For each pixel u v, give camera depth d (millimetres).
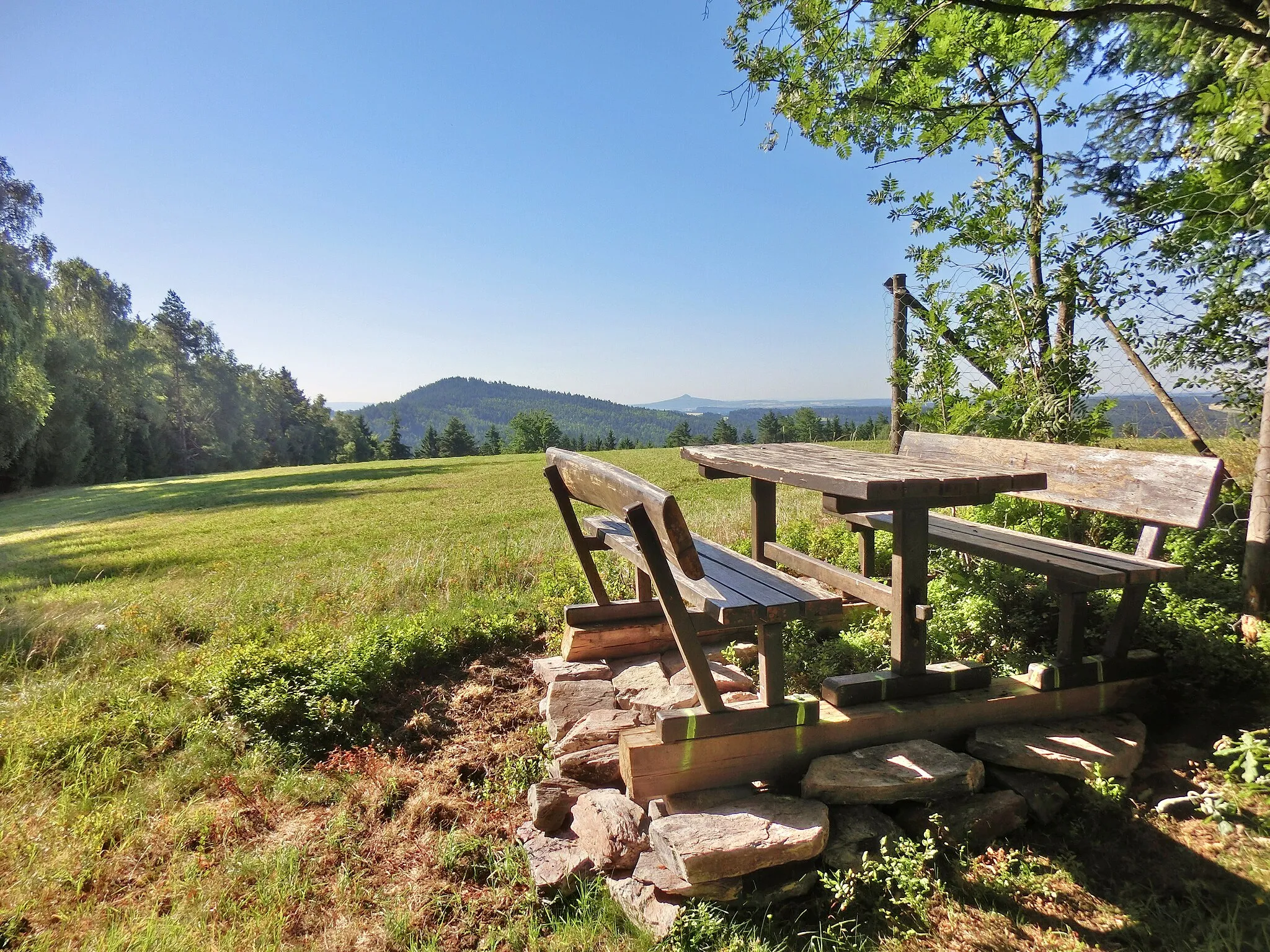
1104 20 5777
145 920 2525
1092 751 2793
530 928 2453
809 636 4305
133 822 3188
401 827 3117
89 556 14391
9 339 36031
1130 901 2271
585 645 4320
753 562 3670
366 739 3996
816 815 2533
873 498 2621
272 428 94562
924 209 5977
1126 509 3465
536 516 17078
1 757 3715
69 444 47969
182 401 76438
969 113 6602
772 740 2814
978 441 4711
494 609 5898
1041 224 5469
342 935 2463
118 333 62188
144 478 60281
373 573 8414
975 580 4359
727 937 2268
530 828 2982
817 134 7090
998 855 2541
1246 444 5000
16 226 40156
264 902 2621
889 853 2498
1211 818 2551
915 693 3047
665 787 2727
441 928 2512
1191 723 3133
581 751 3311
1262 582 3506
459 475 37719
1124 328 5191
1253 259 4598
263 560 12273
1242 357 4730
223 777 3469
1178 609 3512
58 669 5328
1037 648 3775
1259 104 4070
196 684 4414
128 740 3869
